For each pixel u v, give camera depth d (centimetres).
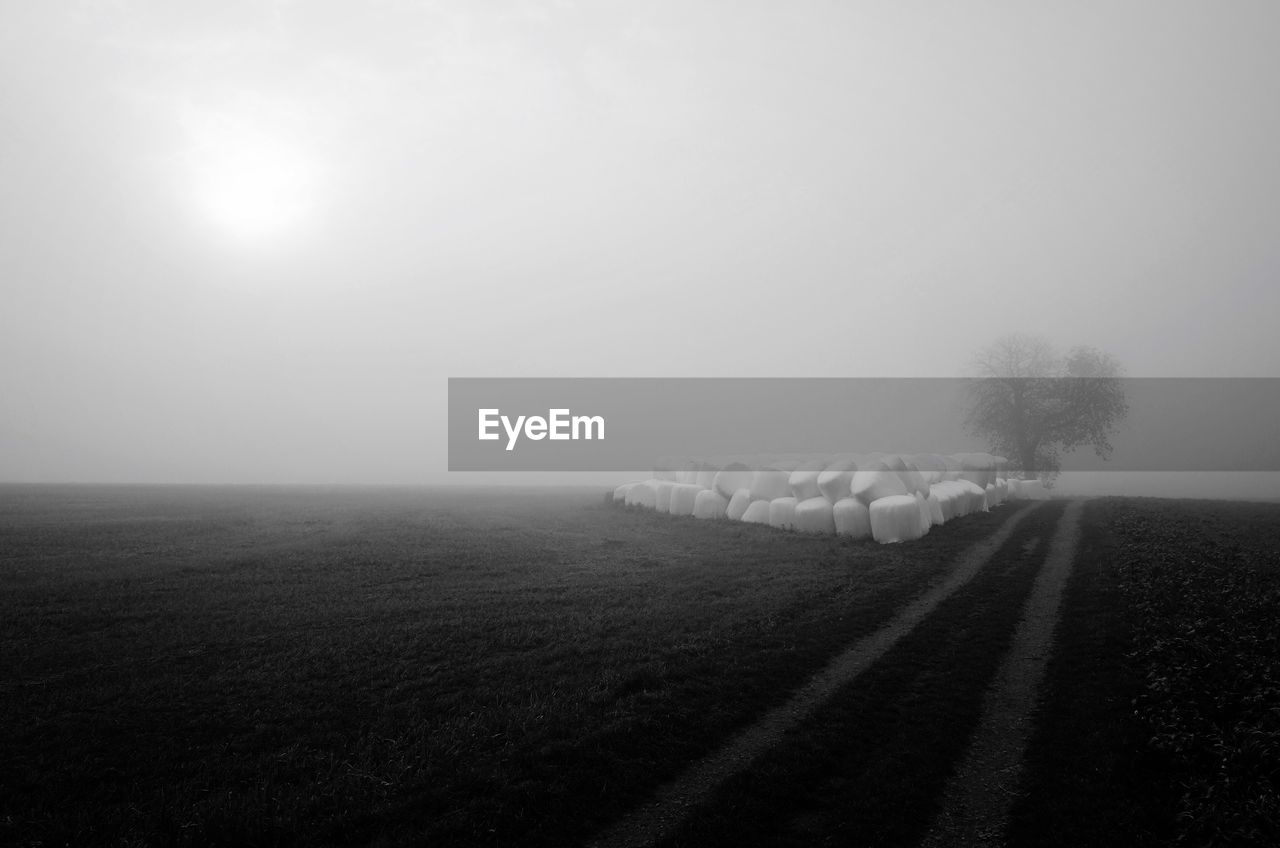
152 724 1152
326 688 1320
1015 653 1520
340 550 2805
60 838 836
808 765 1015
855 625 1733
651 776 1002
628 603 1989
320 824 867
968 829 866
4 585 2039
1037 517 4022
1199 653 1344
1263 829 802
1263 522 3484
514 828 863
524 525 3891
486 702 1257
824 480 3294
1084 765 998
